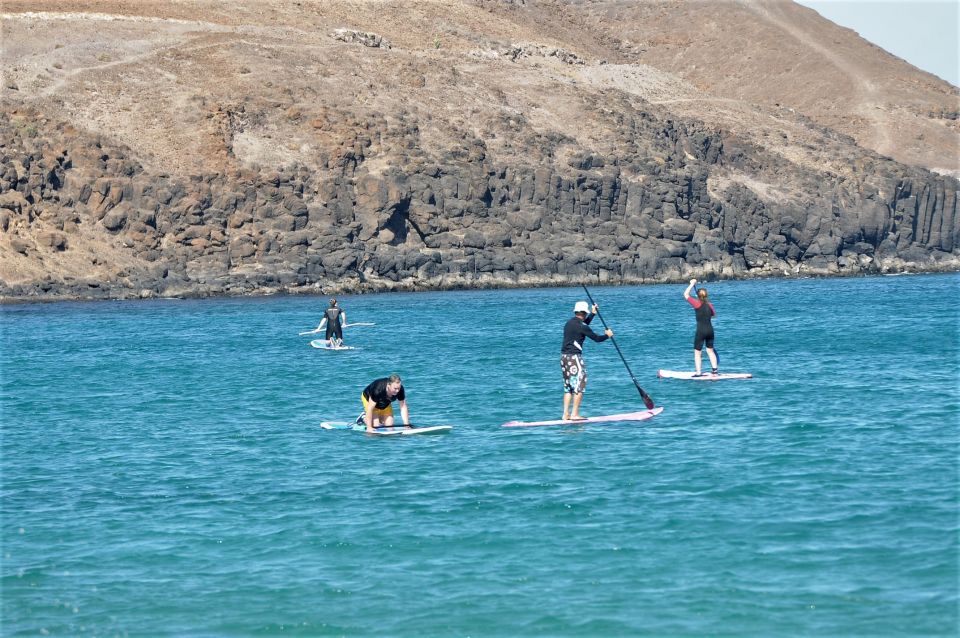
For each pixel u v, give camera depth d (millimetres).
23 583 31188
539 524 35156
